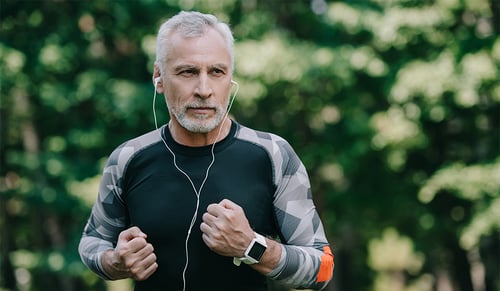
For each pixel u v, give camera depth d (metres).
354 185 10.39
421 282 14.32
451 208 10.23
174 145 2.21
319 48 9.12
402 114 9.27
